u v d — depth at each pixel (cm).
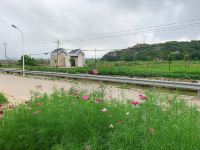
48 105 766
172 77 3145
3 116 684
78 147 547
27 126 620
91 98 801
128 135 510
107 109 662
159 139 462
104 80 2644
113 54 8631
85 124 601
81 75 2977
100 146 536
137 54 8244
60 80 3084
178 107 702
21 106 775
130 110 658
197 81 2678
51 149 578
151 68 4897
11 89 2139
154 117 571
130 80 2377
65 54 7881
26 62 8344
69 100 812
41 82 2825
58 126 610
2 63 9706
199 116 616
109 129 589
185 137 450
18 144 592
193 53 7406
